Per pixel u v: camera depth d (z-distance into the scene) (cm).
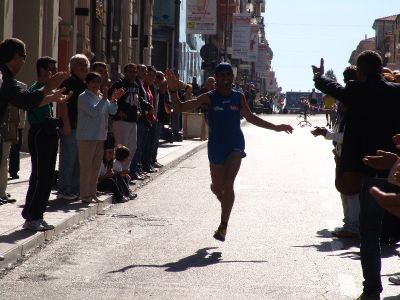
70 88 1647
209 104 1347
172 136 3478
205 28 4900
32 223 1323
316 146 3819
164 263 1173
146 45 4962
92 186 1659
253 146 3725
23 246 1212
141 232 1431
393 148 997
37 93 1084
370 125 996
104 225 1497
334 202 1866
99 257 1209
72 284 1037
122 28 4262
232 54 7494
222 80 1341
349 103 1007
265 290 1019
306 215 1659
